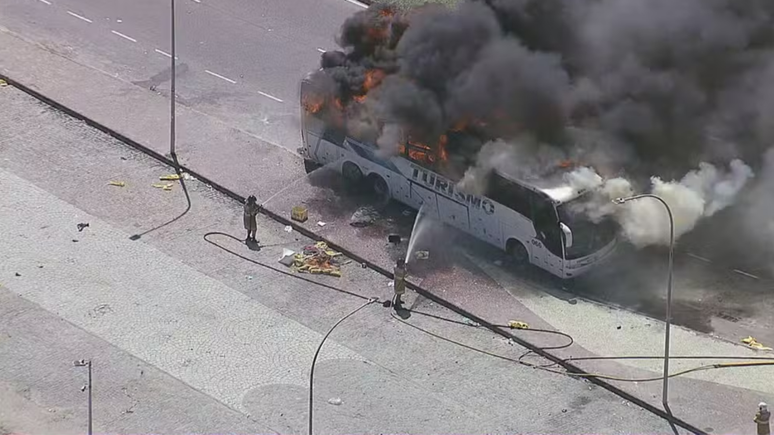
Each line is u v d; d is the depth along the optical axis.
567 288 51.44
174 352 46.94
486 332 48.94
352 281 51.91
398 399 44.88
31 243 53.28
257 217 56.22
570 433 43.41
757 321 49.62
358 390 45.28
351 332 48.62
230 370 46.09
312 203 57.16
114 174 59.06
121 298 50.00
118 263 52.28
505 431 43.41
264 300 50.34
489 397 45.19
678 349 47.72
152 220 55.62
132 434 42.59
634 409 44.75
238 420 43.56
